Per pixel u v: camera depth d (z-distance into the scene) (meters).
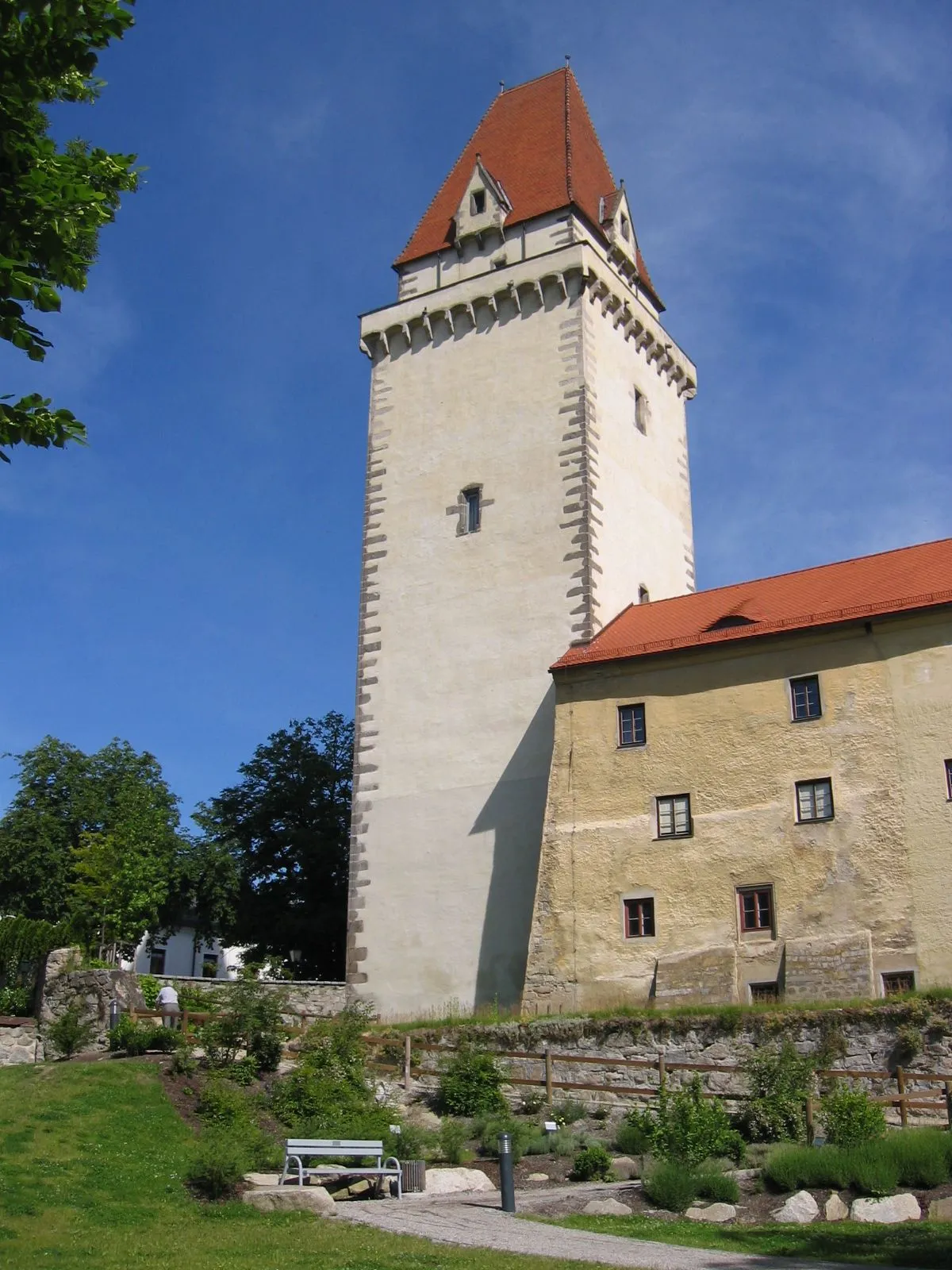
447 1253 16.41
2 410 13.71
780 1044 26.66
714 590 37.50
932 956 28.53
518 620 38.50
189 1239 17.16
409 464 42.31
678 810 32.50
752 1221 19.19
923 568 33.62
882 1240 17.41
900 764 30.23
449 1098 26.48
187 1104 23.77
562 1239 17.61
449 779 37.94
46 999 29.95
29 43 12.98
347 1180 21.48
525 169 44.94
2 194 13.33
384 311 43.97
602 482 39.72
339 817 54.94
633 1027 28.03
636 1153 23.84
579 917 32.66
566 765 34.22
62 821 55.28
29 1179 19.22
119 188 14.38
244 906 54.12
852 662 31.58
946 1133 21.27
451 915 36.53
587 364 40.25
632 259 45.38
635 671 34.25
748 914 30.88
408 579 40.88
